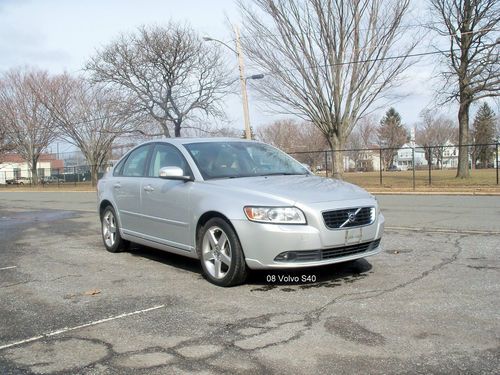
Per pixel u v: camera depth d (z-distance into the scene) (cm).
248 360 378
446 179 2997
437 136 9219
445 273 607
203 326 452
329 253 539
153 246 708
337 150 2731
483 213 1243
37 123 5306
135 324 464
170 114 4122
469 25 2731
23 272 689
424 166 8888
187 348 404
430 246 782
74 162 6494
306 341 408
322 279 590
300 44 2644
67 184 4844
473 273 605
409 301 500
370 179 3328
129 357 392
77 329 457
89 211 1622
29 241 969
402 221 1109
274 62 2705
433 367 356
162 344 414
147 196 700
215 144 696
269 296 531
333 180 646
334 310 479
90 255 796
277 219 527
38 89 4916
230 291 555
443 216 1193
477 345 391
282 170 686
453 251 738
